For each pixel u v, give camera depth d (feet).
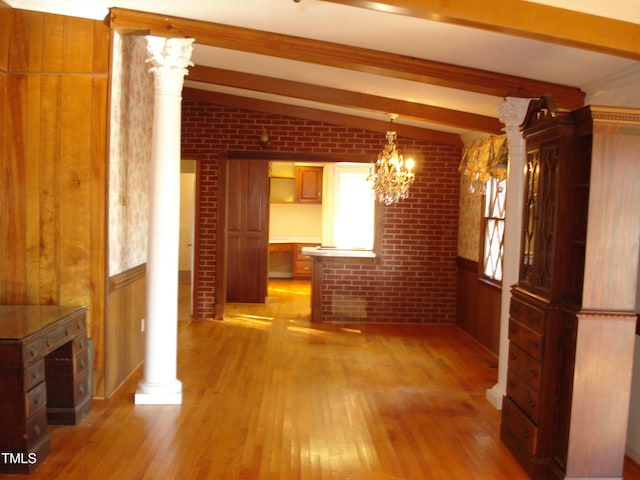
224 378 15.46
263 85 17.69
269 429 12.02
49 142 12.80
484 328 19.72
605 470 9.58
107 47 12.76
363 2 8.77
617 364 9.43
